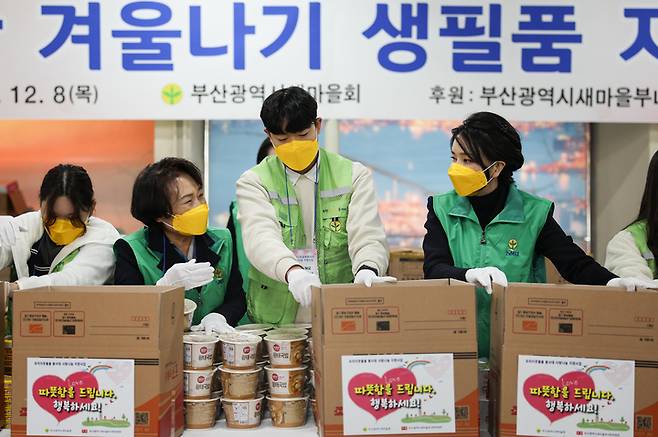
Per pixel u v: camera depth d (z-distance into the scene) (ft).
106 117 12.14
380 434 5.47
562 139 15.21
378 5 12.07
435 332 5.54
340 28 12.09
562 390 5.44
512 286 5.52
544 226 7.50
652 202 8.09
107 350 5.45
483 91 12.13
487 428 6.15
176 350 5.84
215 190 14.99
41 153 14.83
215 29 12.09
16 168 14.82
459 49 12.09
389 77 12.12
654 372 5.38
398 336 5.53
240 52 12.12
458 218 7.55
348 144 15.10
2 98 12.09
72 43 12.07
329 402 5.49
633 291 5.45
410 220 15.15
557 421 5.44
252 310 8.24
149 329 5.43
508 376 5.51
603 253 14.82
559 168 15.23
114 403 5.43
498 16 12.07
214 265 7.88
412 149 15.10
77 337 5.48
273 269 7.09
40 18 12.05
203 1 12.08
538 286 5.58
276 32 12.11
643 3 12.07
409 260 11.46
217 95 12.14
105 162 14.88
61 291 5.57
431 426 5.48
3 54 12.05
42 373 5.49
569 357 5.45
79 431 5.45
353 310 5.53
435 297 5.56
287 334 6.38
